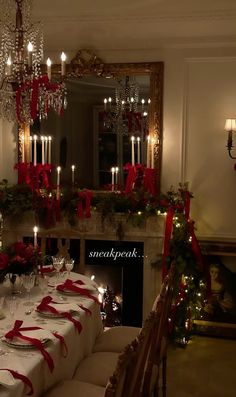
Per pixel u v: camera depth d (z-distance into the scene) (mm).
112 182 4250
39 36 4156
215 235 4102
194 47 4008
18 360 1941
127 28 4008
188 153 4105
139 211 3975
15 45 2842
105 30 4059
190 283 3865
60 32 4141
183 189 4004
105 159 4250
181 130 4086
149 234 4051
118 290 4426
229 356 3689
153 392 2555
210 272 4062
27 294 2861
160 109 4070
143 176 4086
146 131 4125
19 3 2779
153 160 4109
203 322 4082
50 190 4246
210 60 3996
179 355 3701
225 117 4020
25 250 2820
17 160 4414
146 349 1835
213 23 3859
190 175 4113
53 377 2160
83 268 3662
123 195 4031
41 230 4195
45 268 3385
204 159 4082
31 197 4125
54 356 2141
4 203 4137
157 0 3551
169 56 4059
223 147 4039
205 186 4098
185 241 3848
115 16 3865
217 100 4020
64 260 3295
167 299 2533
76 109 4250
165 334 2701
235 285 4051
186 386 3186
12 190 4172
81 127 4266
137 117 4141
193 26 3912
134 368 1600
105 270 4430
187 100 4066
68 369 2354
